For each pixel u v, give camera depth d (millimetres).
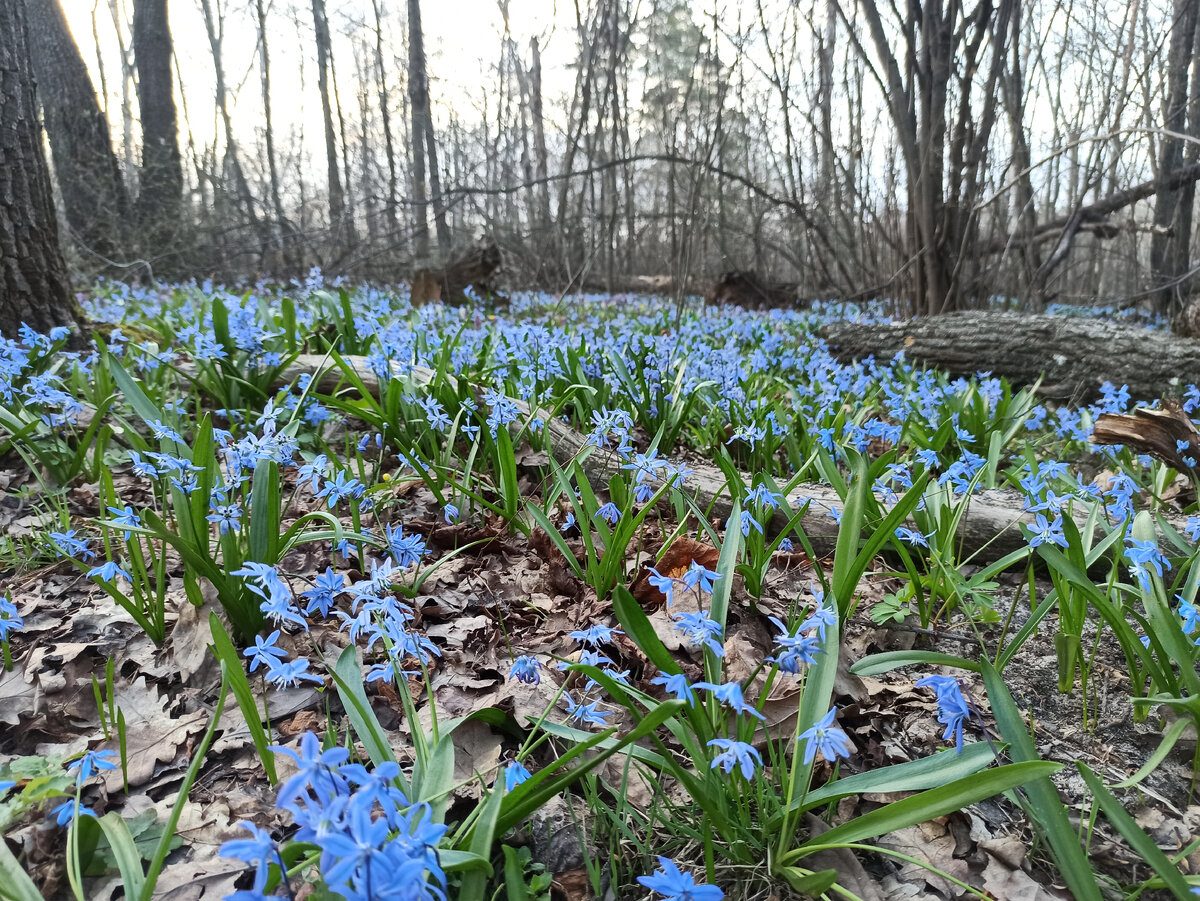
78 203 13391
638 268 19672
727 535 1985
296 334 4637
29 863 1445
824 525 2996
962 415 4301
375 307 7586
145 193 14203
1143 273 13648
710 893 1008
